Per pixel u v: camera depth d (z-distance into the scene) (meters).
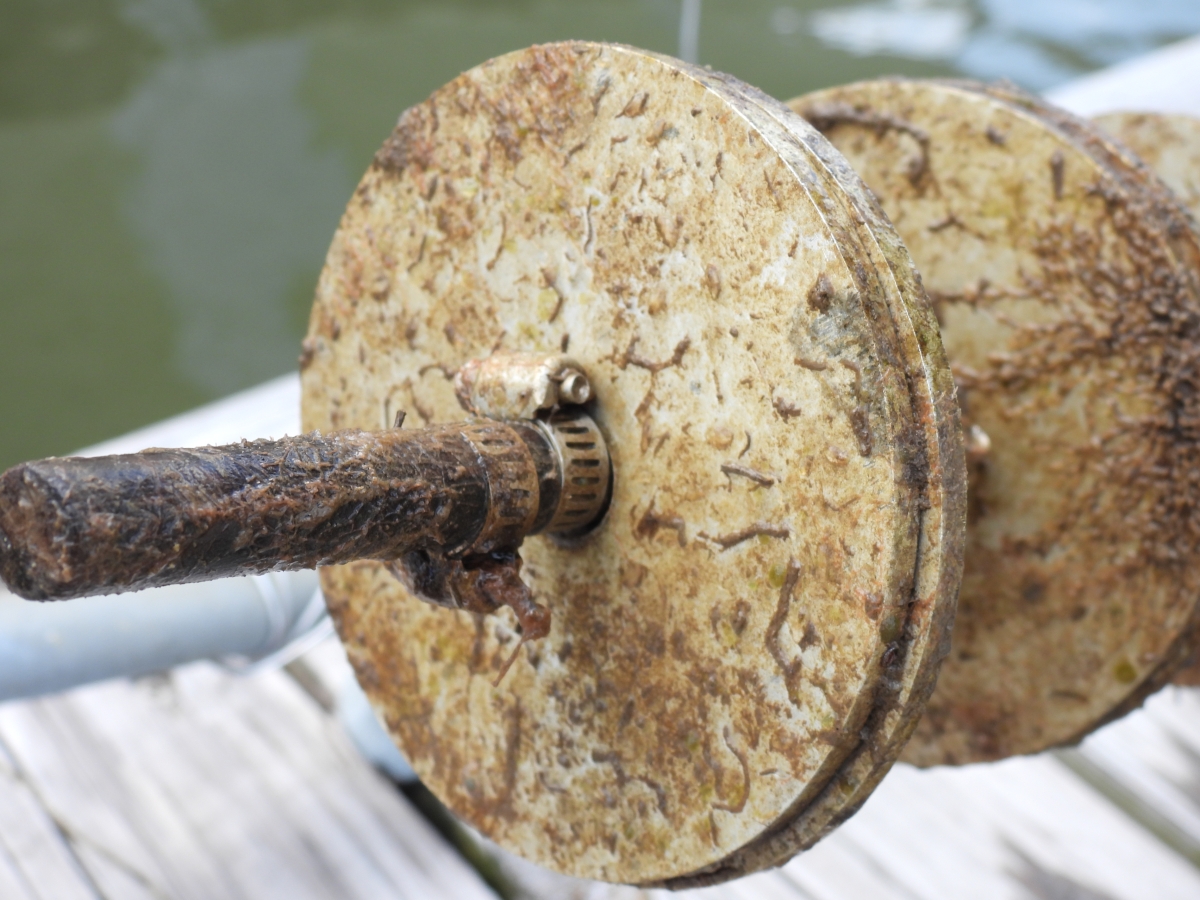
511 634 0.28
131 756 0.43
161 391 0.86
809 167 0.23
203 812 0.41
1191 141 0.37
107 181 1.03
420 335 0.29
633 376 0.25
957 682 0.36
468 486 0.24
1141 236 0.31
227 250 0.97
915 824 0.41
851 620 0.23
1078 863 0.40
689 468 0.25
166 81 1.17
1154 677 0.33
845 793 0.24
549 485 0.25
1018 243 0.33
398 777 0.42
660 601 0.25
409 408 0.29
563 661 0.27
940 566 0.23
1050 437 0.34
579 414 0.26
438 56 1.16
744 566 0.24
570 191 0.26
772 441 0.23
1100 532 0.33
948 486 0.23
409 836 0.40
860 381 0.22
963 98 0.32
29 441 0.81
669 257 0.24
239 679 0.45
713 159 0.23
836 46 1.14
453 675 0.29
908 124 0.33
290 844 0.40
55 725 0.43
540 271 0.26
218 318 0.92
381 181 0.29
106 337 0.89
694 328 0.24
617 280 0.25
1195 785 0.42
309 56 1.20
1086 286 0.32
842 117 0.34
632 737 0.26
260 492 0.21
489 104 0.26
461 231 0.27
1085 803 0.42
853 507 0.23
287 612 0.39
